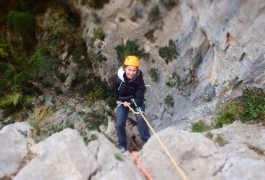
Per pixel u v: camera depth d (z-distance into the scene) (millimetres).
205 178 3436
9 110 8820
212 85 6816
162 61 8508
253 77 6008
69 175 3375
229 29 6535
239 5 6293
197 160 3695
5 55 10180
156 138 4043
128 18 9516
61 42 10023
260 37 5969
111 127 7172
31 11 10820
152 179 3447
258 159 3926
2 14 10828
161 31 8922
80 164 3465
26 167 3621
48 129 5621
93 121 8125
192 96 7316
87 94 9328
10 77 9633
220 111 5816
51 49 9914
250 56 6086
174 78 7930
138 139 6621
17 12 10531
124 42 9328
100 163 3520
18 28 10305
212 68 7016
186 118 6961
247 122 5051
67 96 9453
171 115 7602
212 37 7031
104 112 8570
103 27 9695
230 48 6500
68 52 9898
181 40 8188
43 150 4031
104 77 9188
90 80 9523
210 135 4641
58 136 4266
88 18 10070
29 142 4332
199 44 7562
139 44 9125
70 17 10445
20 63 10227
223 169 3541
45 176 3463
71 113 8461
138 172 3529
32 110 8664
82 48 9953
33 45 10547
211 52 7246
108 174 3301
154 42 8977
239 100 5695
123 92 4703
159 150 3859
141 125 4836
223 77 6535
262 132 4660
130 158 3879
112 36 9453
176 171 3549
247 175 3387
